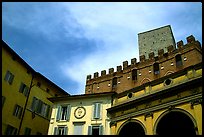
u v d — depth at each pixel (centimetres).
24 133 2938
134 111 2402
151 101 2308
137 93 2527
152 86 2417
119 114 2542
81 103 2883
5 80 2758
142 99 2366
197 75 2078
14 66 2962
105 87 4266
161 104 2200
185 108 2008
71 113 2841
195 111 1925
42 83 3509
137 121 2314
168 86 2245
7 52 2838
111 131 2489
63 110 2950
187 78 2138
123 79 4112
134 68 4078
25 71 3192
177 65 3575
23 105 3028
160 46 4769
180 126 2294
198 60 3322
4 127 2636
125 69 4203
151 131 2139
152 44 4941
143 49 4984
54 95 3728
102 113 2692
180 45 3716
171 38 4759
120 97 2711
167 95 2197
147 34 5253
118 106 2566
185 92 2081
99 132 2541
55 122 2819
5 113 2686
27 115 3058
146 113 2273
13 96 2867
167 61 3719
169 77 2300
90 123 2664
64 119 2844
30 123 3075
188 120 2147
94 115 2702
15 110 2880
